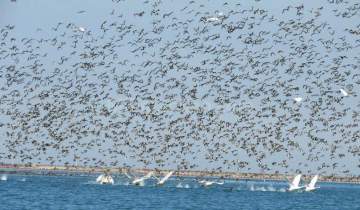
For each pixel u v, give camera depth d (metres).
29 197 129.50
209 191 166.50
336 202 147.38
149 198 134.25
